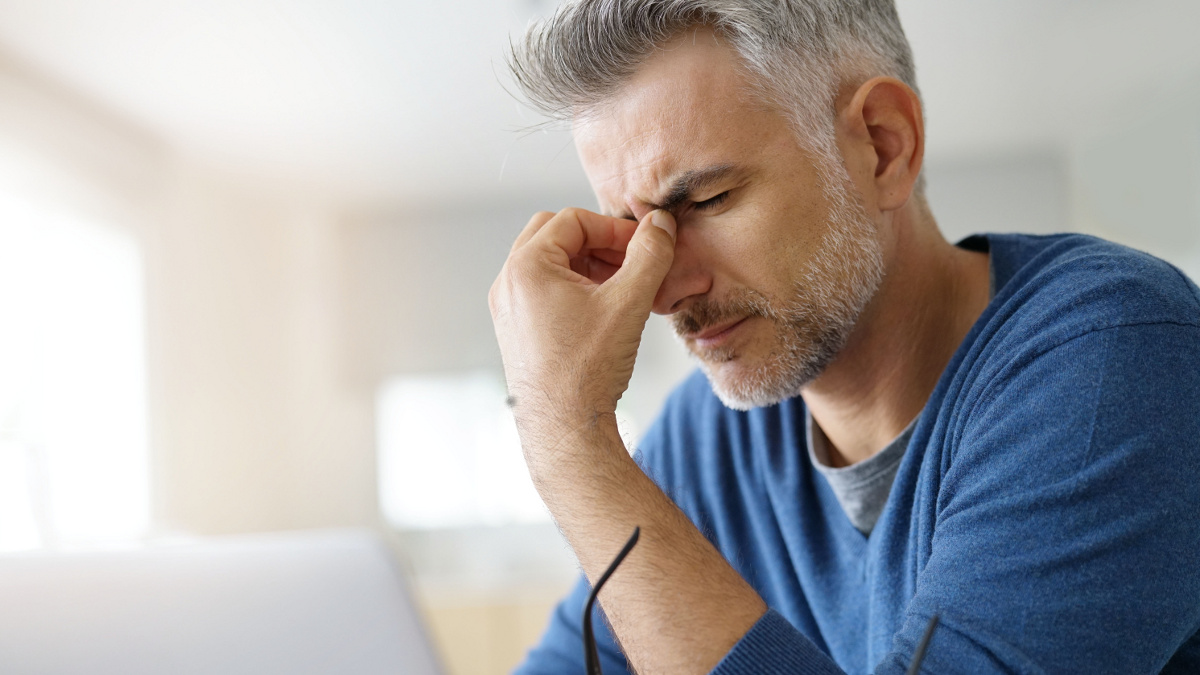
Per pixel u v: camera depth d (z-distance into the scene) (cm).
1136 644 58
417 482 439
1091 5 280
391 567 64
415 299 450
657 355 430
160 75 297
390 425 443
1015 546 61
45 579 64
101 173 321
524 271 84
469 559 429
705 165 80
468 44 285
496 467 436
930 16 285
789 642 61
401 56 291
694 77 80
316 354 441
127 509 325
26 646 63
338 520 432
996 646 57
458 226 452
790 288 82
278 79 304
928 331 92
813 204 82
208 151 366
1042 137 389
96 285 324
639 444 121
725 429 109
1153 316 67
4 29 262
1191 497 62
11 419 277
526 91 87
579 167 396
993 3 277
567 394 75
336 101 324
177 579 64
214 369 380
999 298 81
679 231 84
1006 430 67
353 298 450
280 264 432
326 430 438
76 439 307
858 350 90
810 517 97
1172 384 64
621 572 65
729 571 66
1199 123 348
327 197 428
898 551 83
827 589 94
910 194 88
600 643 104
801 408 101
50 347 298
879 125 88
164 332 351
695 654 61
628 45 80
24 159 285
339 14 264
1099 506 61
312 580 64
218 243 391
